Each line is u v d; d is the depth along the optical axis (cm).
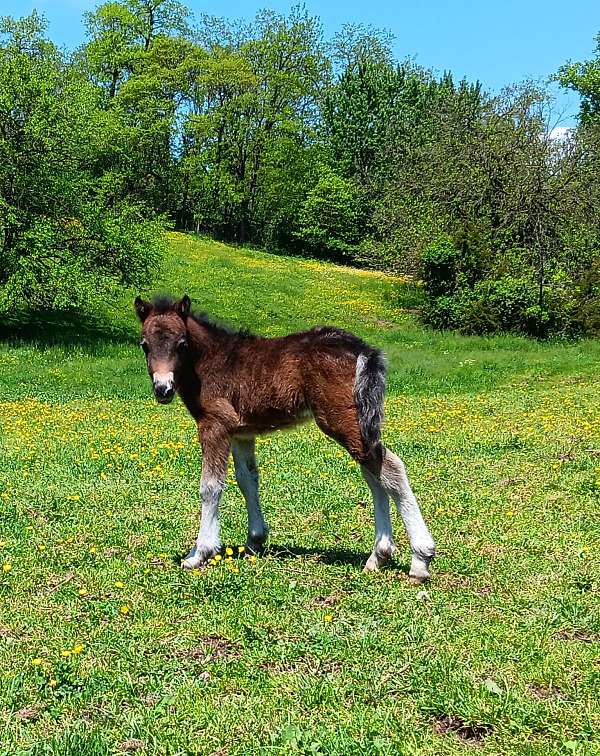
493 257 3158
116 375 2194
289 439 1320
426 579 625
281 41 6091
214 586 618
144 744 400
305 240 6238
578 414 1494
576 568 655
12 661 496
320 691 444
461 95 3822
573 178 3095
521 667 471
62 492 932
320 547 739
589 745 386
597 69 5088
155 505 881
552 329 2973
